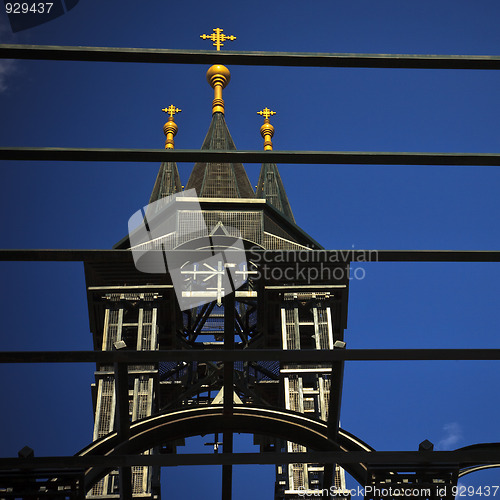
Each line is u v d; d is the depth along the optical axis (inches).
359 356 2160.4
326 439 2691.9
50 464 2186.3
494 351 2170.3
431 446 2285.9
